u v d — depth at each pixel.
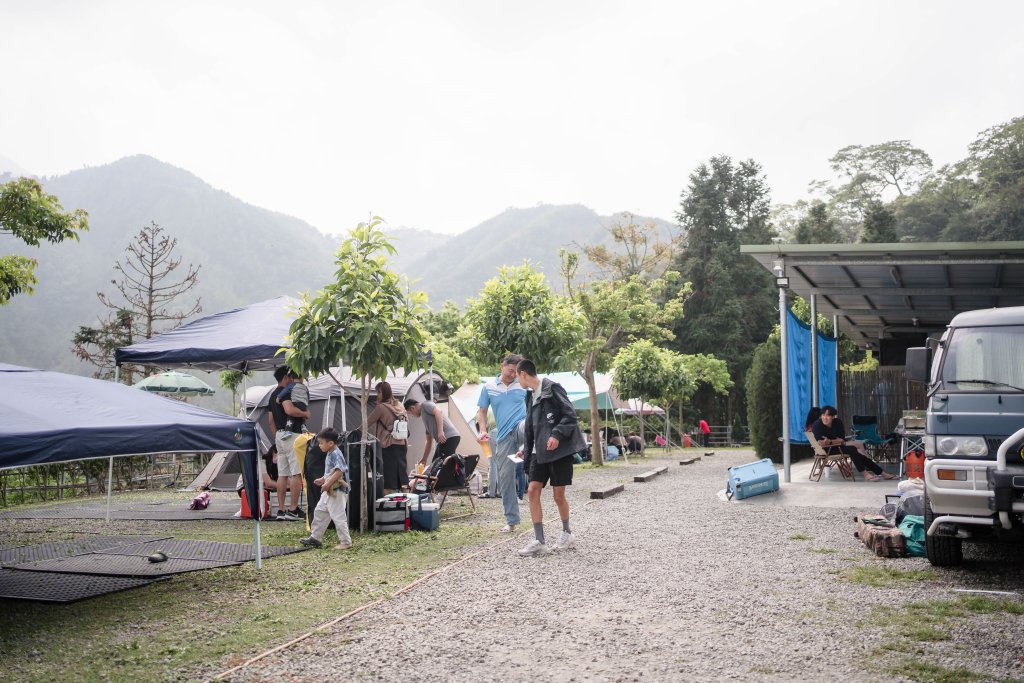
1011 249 12.40
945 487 6.65
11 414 6.12
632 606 6.00
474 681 4.47
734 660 4.72
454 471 11.27
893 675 4.38
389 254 10.30
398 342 9.99
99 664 4.86
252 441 7.43
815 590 6.35
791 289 16.92
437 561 7.92
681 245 58.44
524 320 18.45
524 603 6.14
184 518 11.98
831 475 15.05
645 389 30.17
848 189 74.81
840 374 19.03
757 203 60.38
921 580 6.66
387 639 5.27
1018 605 5.73
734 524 9.83
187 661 4.91
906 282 15.77
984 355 7.02
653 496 13.09
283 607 6.17
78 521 12.08
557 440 8.05
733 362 52.84
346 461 10.18
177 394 26.22
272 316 12.71
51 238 17.88
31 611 6.17
